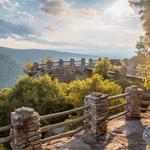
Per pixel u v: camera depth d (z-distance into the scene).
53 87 18.80
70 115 14.24
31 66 29.53
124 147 7.38
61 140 7.85
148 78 11.41
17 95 18.44
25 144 6.10
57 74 28.89
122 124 9.70
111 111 13.02
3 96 18.66
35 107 17.41
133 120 10.32
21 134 6.00
